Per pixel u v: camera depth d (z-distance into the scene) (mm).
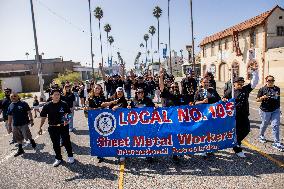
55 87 9688
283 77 25328
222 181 5246
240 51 32344
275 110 7055
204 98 6727
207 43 42156
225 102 6203
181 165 6207
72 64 73875
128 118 6324
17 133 7680
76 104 18562
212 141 6211
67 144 6680
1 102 9484
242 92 6434
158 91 17266
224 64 37375
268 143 7438
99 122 6402
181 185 5176
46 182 5648
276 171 5547
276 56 26219
